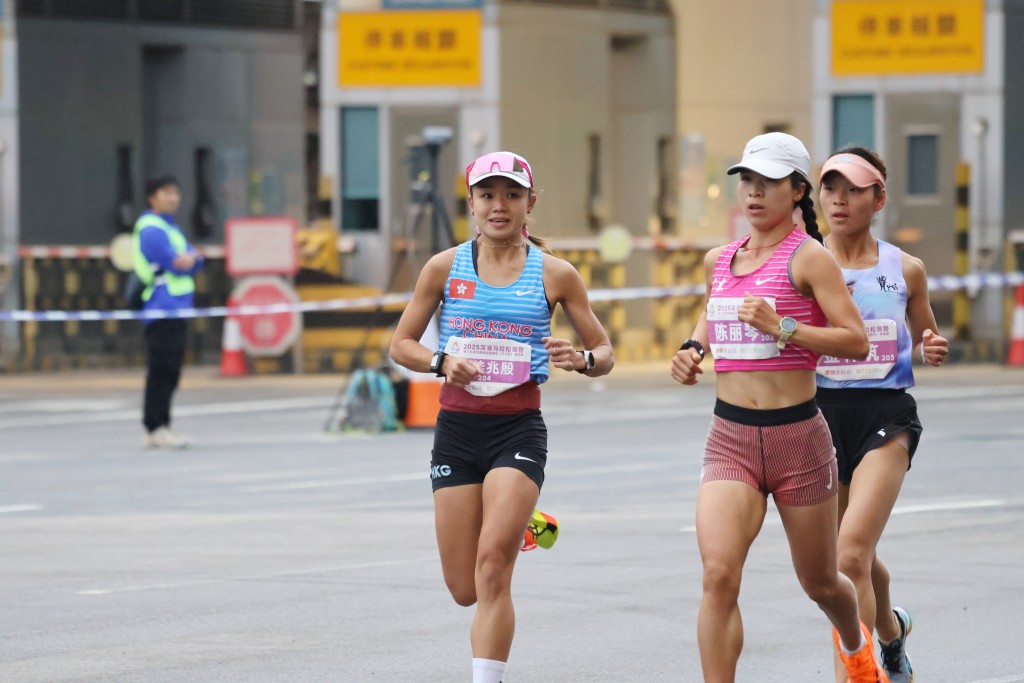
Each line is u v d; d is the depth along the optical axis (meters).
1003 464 43.78
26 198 78.25
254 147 89.62
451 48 75.56
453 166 75.81
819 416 19.44
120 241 74.19
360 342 73.75
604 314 75.75
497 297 20.73
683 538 33.62
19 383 71.25
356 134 76.38
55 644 25.09
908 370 22.20
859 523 21.19
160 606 27.75
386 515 36.94
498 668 19.91
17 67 77.69
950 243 76.75
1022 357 74.44
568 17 76.56
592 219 77.25
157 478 43.34
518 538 20.23
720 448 19.50
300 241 75.69
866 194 22.42
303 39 91.75
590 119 77.31
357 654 24.44
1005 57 76.00
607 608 27.34
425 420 53.88
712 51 79.50
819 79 77.75
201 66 87.31
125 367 78.06
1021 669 23.42
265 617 26.91
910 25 76.69
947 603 27.52
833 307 19.12
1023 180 76.81
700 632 18.83
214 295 79.31
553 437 50.81
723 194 79.94
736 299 19.47
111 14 82.38
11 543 33.84
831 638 25.25
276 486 41.62
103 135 81.81
